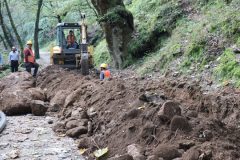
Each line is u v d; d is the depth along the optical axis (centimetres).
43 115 959
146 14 1981
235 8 1369
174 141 557
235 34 1218
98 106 827
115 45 1831
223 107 756
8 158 633
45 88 1252
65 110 930
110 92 859
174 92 845
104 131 703
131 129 630
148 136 594
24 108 973
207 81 1082
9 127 836
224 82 1012
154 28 1755
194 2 1717
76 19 3125
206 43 1276
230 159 489
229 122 713
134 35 1825
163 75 1327
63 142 716
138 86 954
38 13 3012
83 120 791
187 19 1641
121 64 1816
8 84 1222
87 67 1525
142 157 538
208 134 558
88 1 2647
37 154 650
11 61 1805
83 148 674
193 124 589
